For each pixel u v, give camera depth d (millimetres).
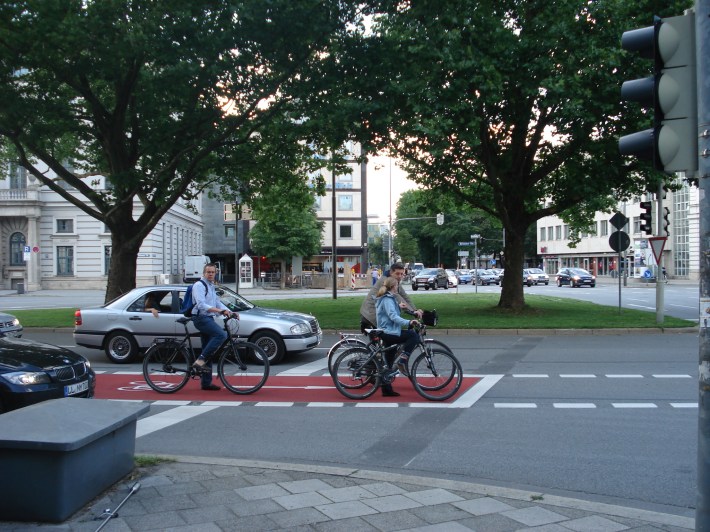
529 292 41344
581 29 16484
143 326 12367
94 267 48500
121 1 14289
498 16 17234
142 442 6699
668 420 7535
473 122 15609
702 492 3256
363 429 7199
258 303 27359
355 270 67688
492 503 4559
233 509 4387
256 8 14109
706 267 3314
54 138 19078
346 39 15961
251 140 20938
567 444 6523
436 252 96250
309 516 4285
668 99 3646
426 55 15531
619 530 4098
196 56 15281
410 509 4434
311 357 13039
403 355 8766
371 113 16125
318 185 23906
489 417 7719
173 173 19203
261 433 7051
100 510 4305
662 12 16172
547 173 20609
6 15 14438
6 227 49156
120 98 18312
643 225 18219
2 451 4102
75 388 7199
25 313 22922
